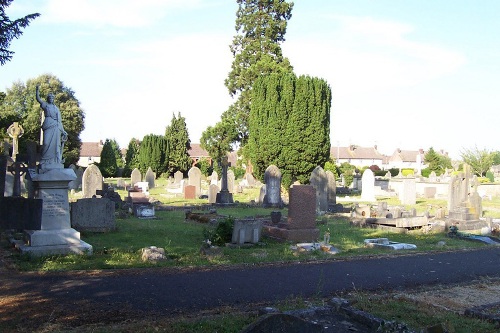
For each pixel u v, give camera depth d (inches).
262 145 1531.7
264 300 358.9
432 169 3152.1
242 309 333.1
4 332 274.2
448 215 977.5
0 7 444.8
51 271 434.3
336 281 432.8
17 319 298.5
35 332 275.1
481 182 2011.6
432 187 1795.0
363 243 671.8
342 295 382.6
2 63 467.8
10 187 960.3
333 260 535.5
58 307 325.7
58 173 521.0
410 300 367.9
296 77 1512.1
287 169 1528.1
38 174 516.1
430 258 573.0
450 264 538.6
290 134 1489.9
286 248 604.4
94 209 717.3
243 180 2175.2
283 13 2178.9
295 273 461.1
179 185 1897.1
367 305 345.1
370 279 447.2
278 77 1513.3
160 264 476.4
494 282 453.4
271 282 419.5
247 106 2177.7
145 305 336.2
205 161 2935.5
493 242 728.3
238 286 400.8
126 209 1024.9
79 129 2677.2
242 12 2229.3
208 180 2218.3
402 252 605.0
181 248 583.2
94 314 312.3
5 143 1162.0
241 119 2266.2
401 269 499.8
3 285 383.2
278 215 748.6
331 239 710.5
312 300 361.4
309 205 684.1
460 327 302.5
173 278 422.9
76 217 705.0
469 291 414.6
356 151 5177.2
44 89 2691.9
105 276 421.7
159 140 3002.0
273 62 2070.6
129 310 323.3
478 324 310.5
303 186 681.0
